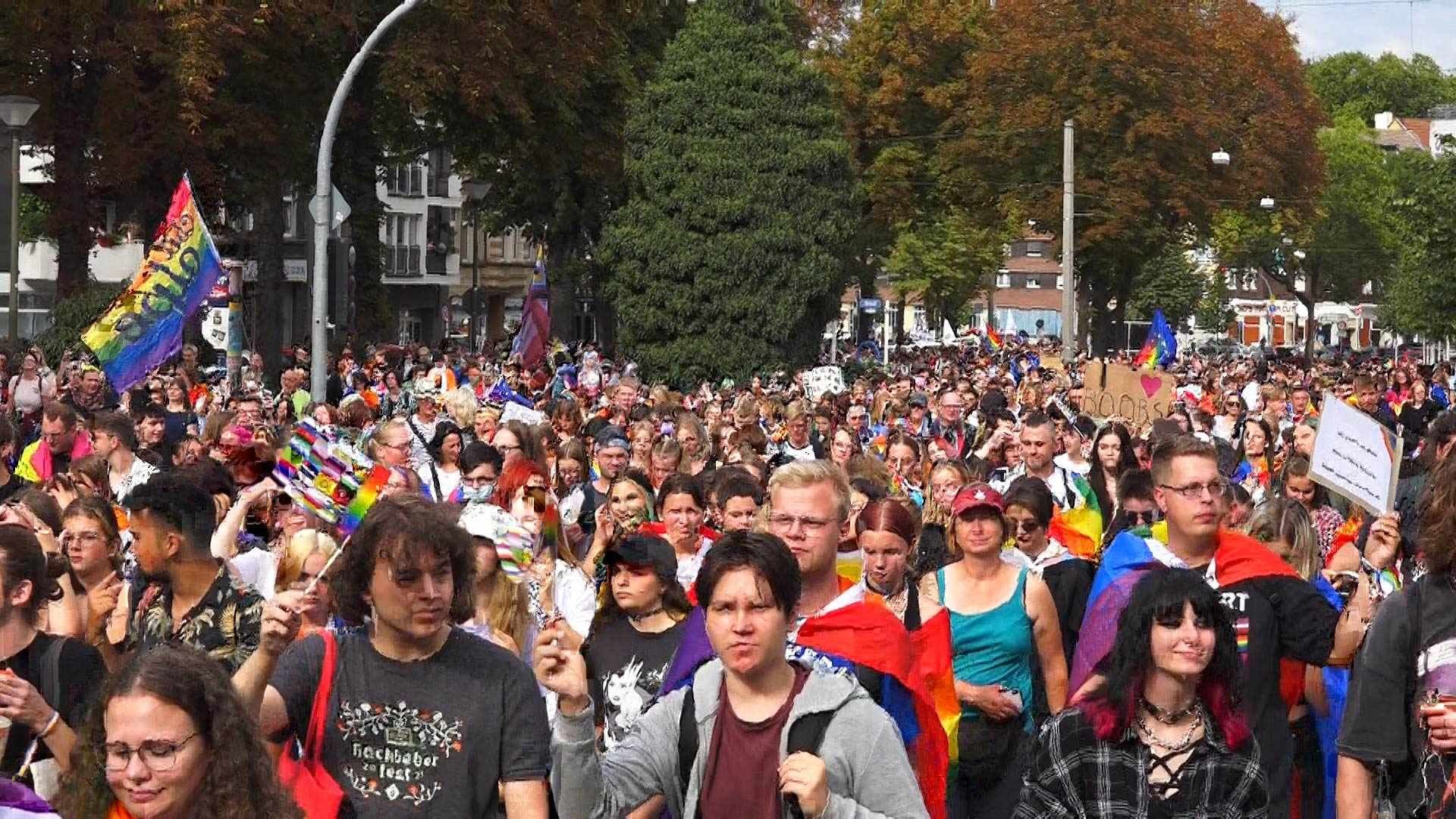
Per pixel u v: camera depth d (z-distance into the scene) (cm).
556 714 644
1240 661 643
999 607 959
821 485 812
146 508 835
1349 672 882
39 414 2436
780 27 5322
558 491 1545
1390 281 12131
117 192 4719
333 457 781
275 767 563
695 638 791
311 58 4716
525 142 5309
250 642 843
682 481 1118
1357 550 1133
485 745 618
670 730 659
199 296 2369
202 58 4197
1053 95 7438
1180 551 873
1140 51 7319
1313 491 1387
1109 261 7562
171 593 866
